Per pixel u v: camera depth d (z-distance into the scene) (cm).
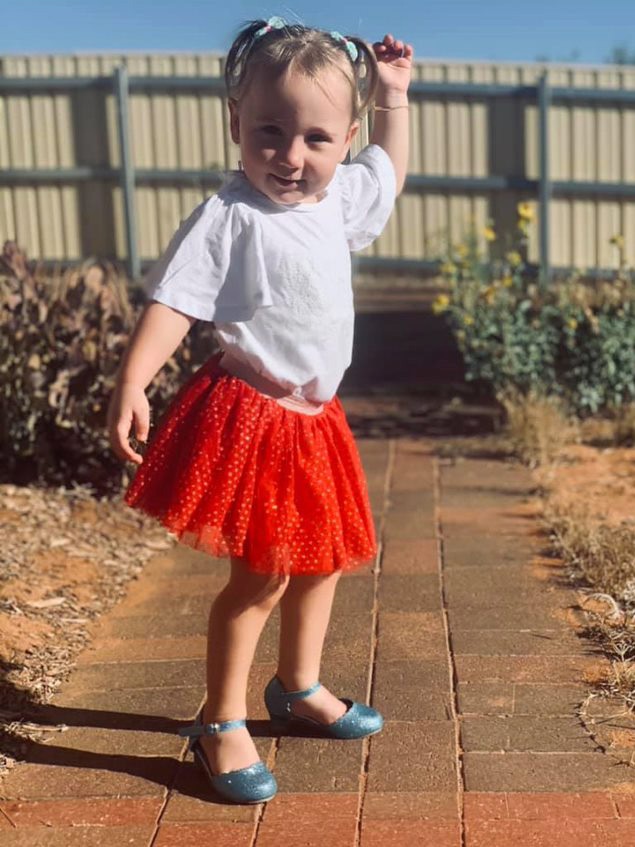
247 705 309
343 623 361
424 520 473
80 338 508
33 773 274
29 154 1312
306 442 258
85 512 487
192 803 260
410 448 612
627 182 1234
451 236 1265
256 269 244
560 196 1245
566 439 615
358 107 254
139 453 264
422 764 272
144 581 418
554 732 285
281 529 253
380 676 321
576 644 339
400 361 866
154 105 1282
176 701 313
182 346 516
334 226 258
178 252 243
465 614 365
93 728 298
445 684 315
